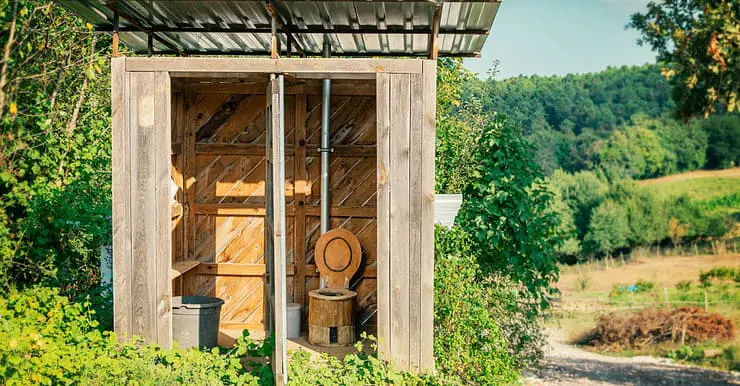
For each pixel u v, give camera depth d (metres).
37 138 10.96
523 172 12.35
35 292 8.04
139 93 7.37
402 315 7.30
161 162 7.40
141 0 7.41
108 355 7.21
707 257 29.55
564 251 31.38
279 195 6.77
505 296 11.77
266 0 7.02
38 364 6.77
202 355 7.39
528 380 17.19
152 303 7.43
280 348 6.74
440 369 8.59
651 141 31.75
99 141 12.01
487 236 11.71
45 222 10.13
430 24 8.33
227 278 9.20
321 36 9.34
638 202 31.06
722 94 19.86
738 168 30.11
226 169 9.19
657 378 22.75
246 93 9.09
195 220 9.17
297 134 9.15
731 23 19.09
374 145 9.19
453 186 12.32
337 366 7.36
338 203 9.22
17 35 10.54
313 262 9.25
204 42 9.85
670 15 23.19
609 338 26.91
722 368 24.38
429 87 7.21
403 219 7.26
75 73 11.79
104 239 10.74
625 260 30.66
